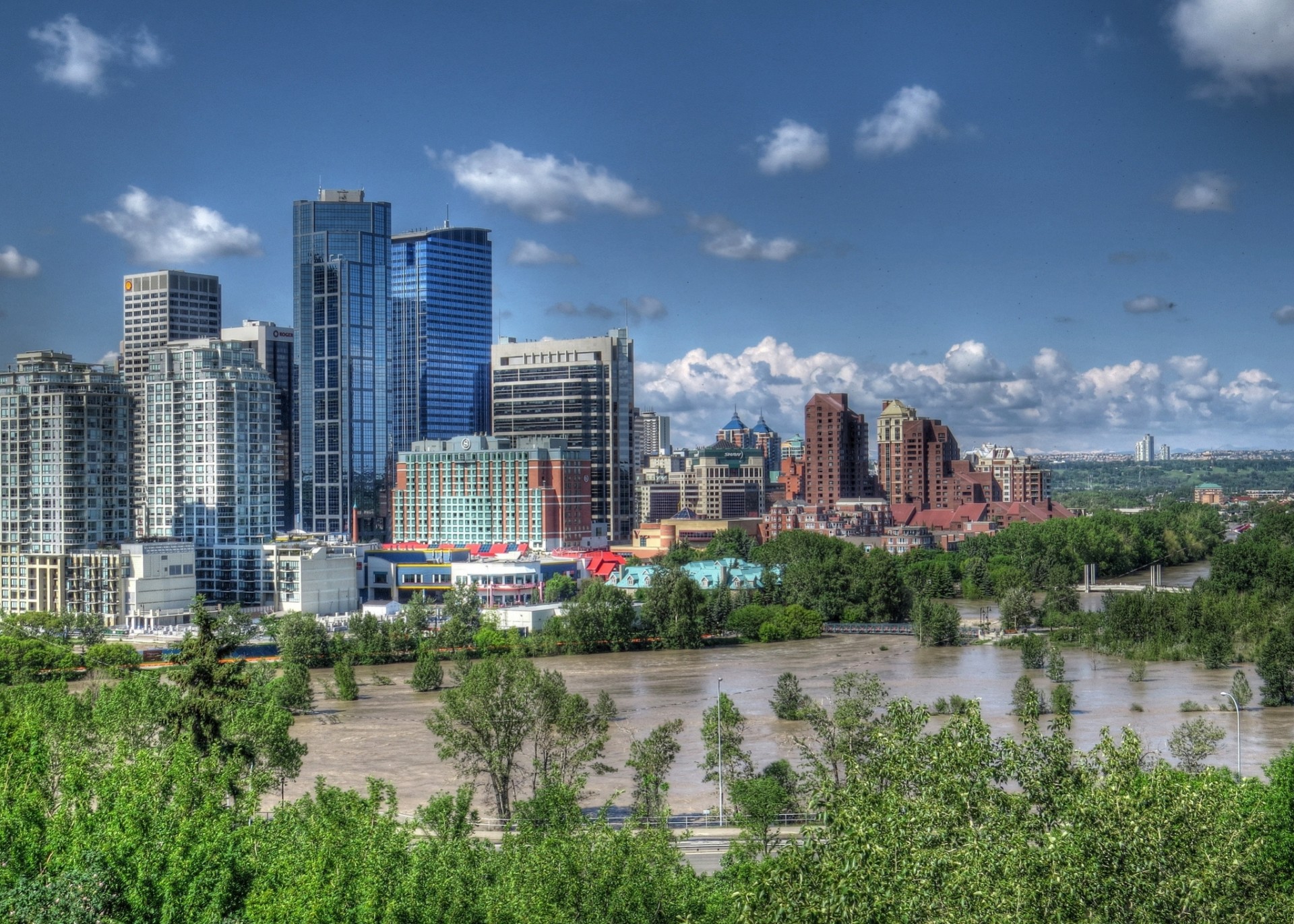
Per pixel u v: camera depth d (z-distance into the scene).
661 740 175.50
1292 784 111.62
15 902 98.94
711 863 143.12
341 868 95.50
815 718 172.00
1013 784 174.38
